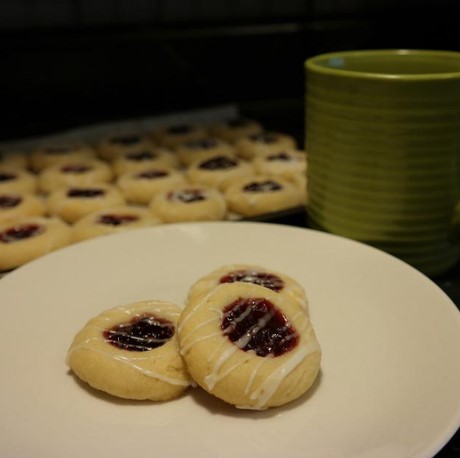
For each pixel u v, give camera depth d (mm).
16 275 341
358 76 328
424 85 320
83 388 288
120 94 631
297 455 256
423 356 287
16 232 430
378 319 314
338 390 282
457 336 289
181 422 273
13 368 294
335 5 664
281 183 488
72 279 345
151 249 369
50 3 594
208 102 670
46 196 526
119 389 280
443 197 346
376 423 264
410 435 253
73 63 598
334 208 367
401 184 342
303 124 662
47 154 564
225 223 387
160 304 320
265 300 302
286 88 675
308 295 334
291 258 359
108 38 600
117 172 552
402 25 653
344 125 343
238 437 266
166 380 282
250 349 285
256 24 644
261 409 275
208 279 334
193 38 628
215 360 276
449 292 361
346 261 349
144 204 504
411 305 314
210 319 291
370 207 352
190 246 371
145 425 272
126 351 292
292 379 275
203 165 539
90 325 306
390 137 333
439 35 644
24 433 265
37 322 319
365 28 657
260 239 374
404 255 359
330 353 300
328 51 661
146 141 600
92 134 621
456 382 268
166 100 652
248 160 581
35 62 586
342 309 323
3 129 597
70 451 260
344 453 253
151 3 625
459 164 343
